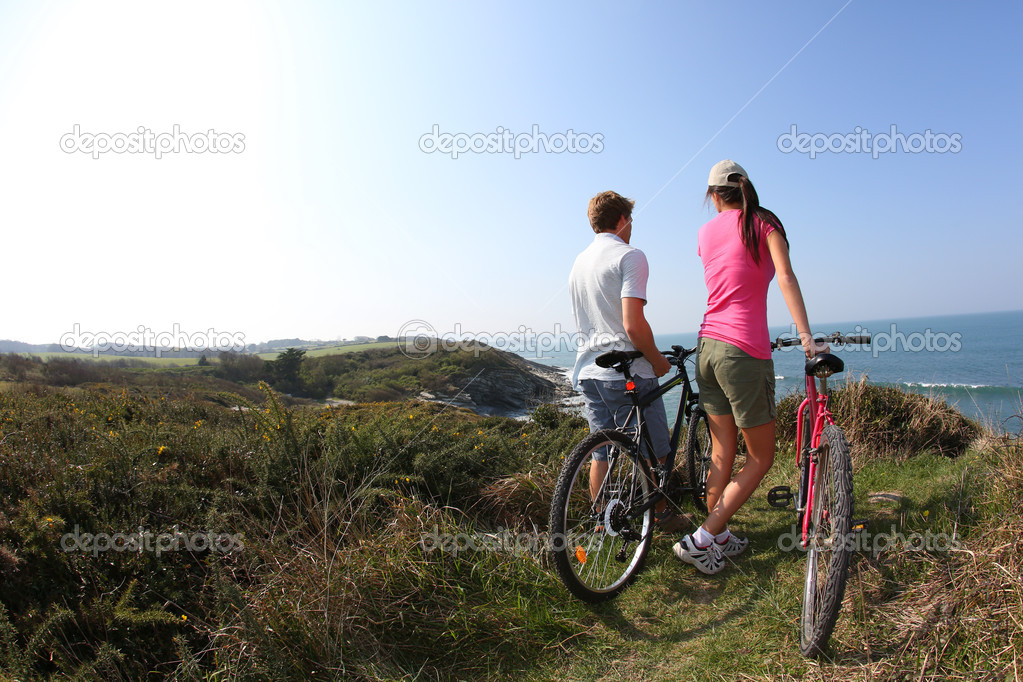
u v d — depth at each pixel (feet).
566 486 7.33
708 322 8.07
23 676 5.61
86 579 6.97
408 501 8.97
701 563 7.83
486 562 7.57
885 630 5.76
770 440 7.80
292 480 9.42
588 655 6.39
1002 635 5.01
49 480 8.40
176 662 6.33
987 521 6.85
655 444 8.83
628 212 9.36
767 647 6.01
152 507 8.32
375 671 6.07
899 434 13.10
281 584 6.90
